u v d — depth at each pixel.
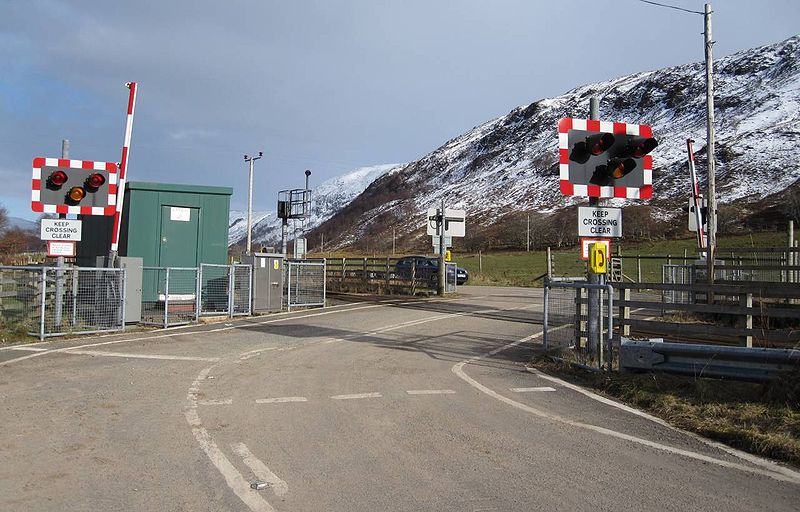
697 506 4.68
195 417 6.93
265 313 18.39
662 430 6.77
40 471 5.21
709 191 16.33
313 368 10.02
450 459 5.70
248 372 9.59
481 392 8.50
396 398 8.05
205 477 5.14
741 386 8.15
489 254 84.00
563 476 5.30
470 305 21.78
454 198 193.75
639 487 5.07
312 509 4.53
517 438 6.39
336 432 6.48
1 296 13.45
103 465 5.38
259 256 18.28
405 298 25.12
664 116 190.25
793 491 5.01
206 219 18.70
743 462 5.73
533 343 13.07
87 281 13.81
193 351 11.52
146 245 17.84
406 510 4.54
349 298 25.17
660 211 110.25
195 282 18.08
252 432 6.42
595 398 8.27
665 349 8.74
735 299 16.23
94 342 12.48
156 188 18.06
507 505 4.66
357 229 197.25
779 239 57.81
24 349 11.51
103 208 14.63
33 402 7.49
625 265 51.22
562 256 71.56
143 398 7.79
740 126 153.12
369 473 5.29
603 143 10.47
